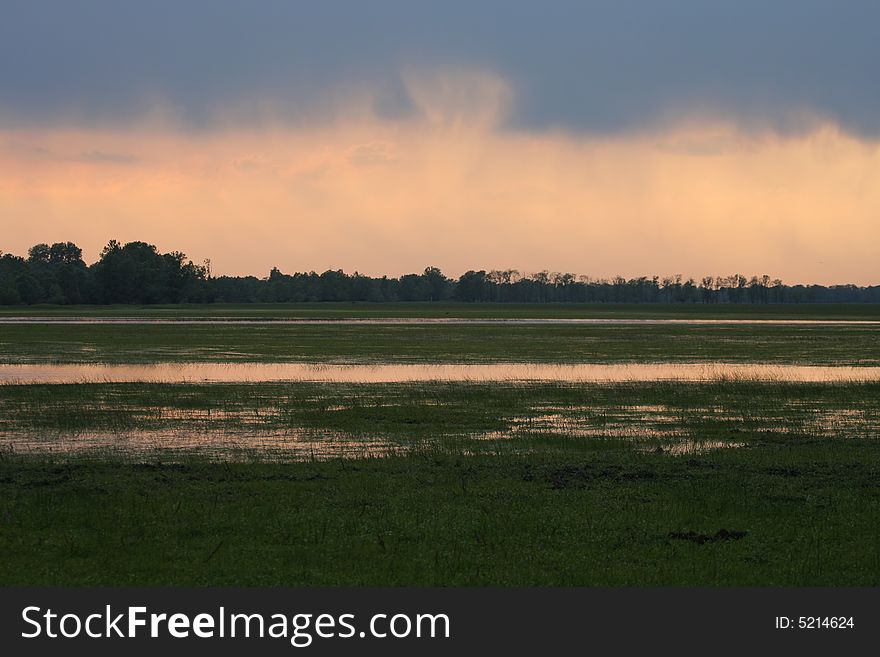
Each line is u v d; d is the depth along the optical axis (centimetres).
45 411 3362
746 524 1677
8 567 1427
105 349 7206
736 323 13925
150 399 3741
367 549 1519
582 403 3681
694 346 7894
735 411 3466
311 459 2378
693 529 1645
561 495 1900
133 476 2102
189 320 14150
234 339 8662
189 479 2066
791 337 9519
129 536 1586
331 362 5991
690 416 3316
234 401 3700
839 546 1548
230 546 1533
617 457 2373
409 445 2644
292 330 10544
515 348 7475
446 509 1775
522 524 1662
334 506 1798
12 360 6094
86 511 1744
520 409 3488
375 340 8562
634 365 5841
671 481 2044
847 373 5306
